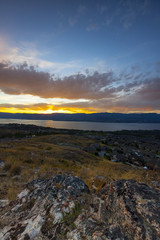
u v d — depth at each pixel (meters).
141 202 2.69
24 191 5.14
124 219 2.47
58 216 3.03
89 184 5.40
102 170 8.81
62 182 4.96
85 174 7.66
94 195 3.73
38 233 2.62
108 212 2.84
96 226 2.52
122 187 3.44
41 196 4.31
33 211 3.67
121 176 5.97
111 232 2.25
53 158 17.73
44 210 3.46
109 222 2.59
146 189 3.16
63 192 4.13
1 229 3.12
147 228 2.12
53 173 7.96
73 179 5.07
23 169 9.71
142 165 40.53
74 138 69.31
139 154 56.47
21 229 2.90
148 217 2.30
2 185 6.73
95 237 2.20
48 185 4.89
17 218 3.50
